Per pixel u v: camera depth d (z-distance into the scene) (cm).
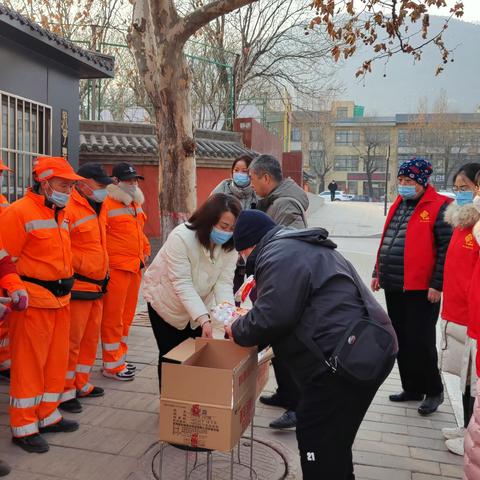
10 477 340
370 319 268
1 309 334
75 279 425
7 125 630
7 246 358
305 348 267
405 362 471
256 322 267
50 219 373
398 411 461
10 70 634
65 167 368
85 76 800
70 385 437
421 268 442
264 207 433
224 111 1981
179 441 284
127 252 502
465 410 387
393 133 7238
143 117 2019
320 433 269
